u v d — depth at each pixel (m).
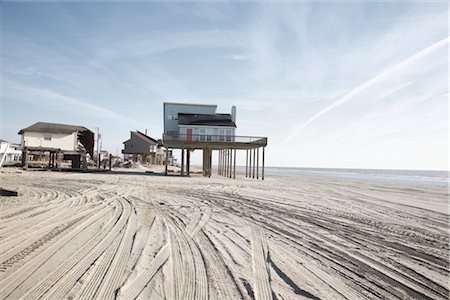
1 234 6.34
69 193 13.33
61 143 31.73
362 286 4.50
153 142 59.41
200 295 3.86
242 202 12.58
